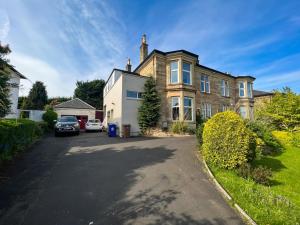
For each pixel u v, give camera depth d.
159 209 4.45
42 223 3.80
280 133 14.00
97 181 5.91
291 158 10.37
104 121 27.53
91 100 45.88
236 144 7.09
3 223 3.75
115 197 4.94
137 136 16.55
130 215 4.18
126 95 17.41
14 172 6.48
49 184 5.60
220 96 24.92
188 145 11.45
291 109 15.77
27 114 22.72
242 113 26.44
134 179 6.14
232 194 5.18
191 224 3.95
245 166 6.96
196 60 21.25
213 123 7.71
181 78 18.95
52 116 21.75
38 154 9.03
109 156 8.83
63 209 4.31
